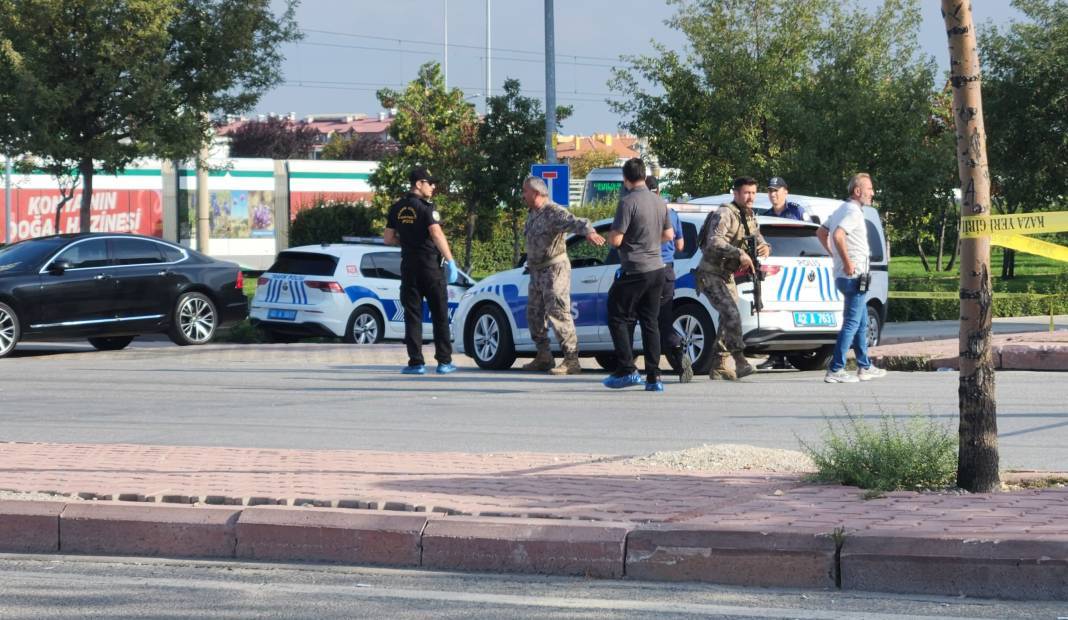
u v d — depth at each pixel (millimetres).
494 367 24922
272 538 10141
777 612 8352
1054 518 9508
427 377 23078
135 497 10898
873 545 8961
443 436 15742
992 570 8672
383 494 10844
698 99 51688
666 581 9289
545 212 22641
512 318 24594
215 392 20891
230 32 46531
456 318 25562
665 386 20922
